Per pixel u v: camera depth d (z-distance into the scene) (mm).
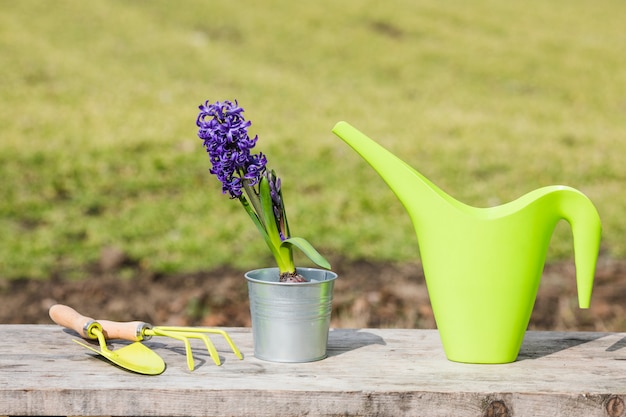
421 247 1629
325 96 10422
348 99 10312
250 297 1616
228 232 5352
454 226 1572
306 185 6352
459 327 1586
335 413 1390
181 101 9461
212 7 14812
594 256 1563
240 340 1774
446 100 10641
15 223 5492
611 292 4457
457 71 12289
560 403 1382
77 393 1391
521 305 1577
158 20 13875
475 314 1574
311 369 1535
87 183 6199
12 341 1729
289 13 14836
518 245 1557
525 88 11578
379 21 14727
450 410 1389
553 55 13242
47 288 4516
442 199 1582
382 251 5094
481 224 1562
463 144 7824
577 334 1862
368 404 1388
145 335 1626
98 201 5883
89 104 8852
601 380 1474
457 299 1580
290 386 1415
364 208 5879
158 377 1467
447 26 14719
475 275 1565
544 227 1573
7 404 1391
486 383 1447
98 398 1392
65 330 1833
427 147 7645
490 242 1559
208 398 1392
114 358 1521
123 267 4852
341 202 5945
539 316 4090
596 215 1554
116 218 5598
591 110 10484
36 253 4977
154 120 8180
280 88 10711
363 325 3779
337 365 1567
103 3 14383
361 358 1626
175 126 7895
